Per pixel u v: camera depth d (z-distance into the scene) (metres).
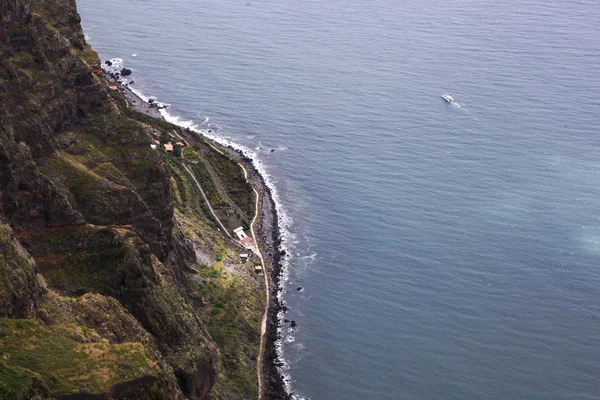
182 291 162.38
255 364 178.38
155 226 163.50
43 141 155.50
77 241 140.88
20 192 138.50
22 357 99.94
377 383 179.62
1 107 141.12
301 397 174.25
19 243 125.00
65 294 132.50
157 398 103.88
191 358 139.00
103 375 100.50
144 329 131.62
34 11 184.12
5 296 107.88
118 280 137.62
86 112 171.25
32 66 161.88
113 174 163.62
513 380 180.75
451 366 184.38
